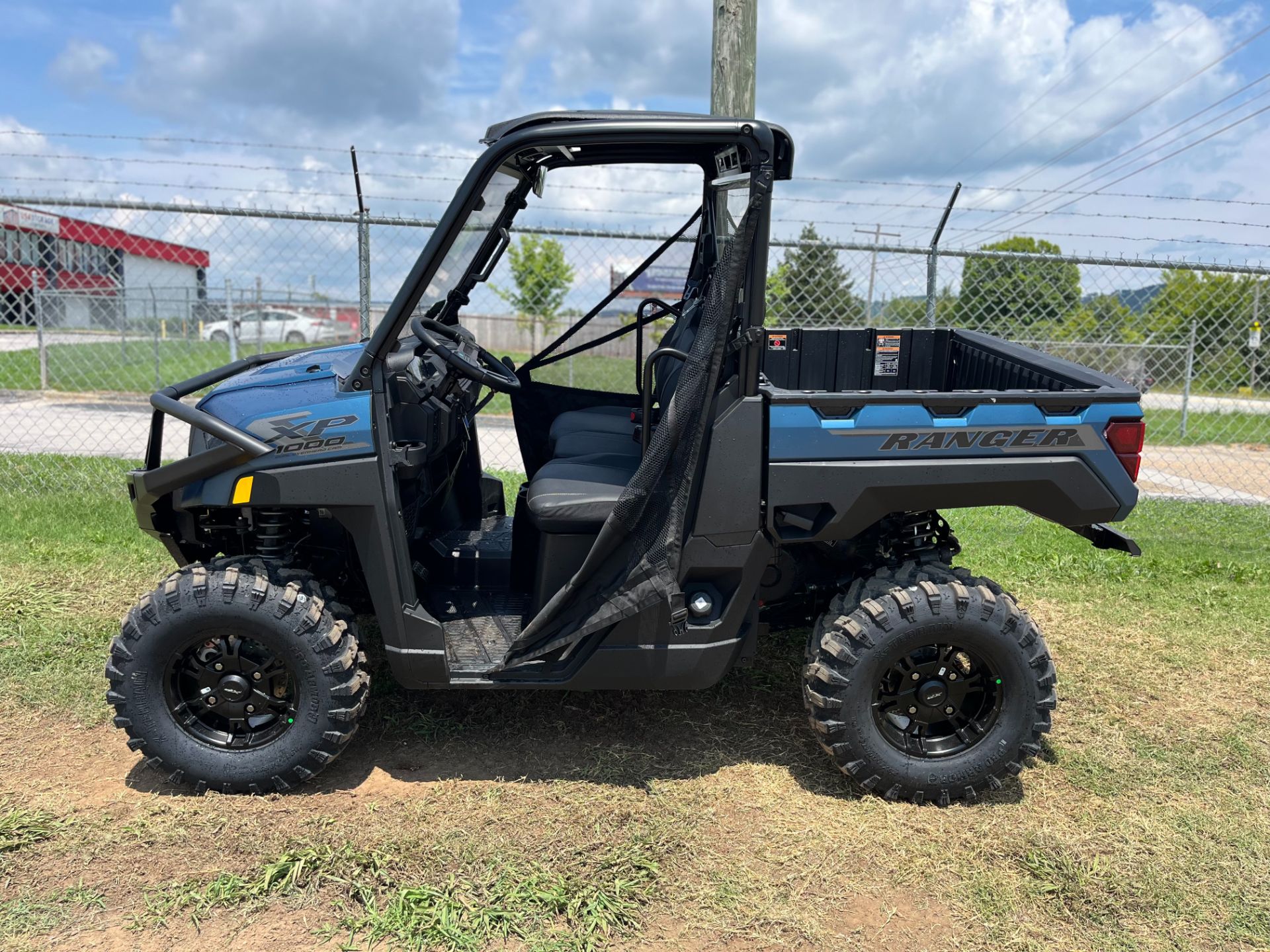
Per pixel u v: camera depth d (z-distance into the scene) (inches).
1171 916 91.2
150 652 103.3
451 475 132.8
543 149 115.3
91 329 542.0
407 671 106.3
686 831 102.8
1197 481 337.1
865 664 104.9
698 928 88.2
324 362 114.0
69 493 235.8
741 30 197.5
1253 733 130.1
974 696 111.3
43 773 111.7
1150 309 452.4
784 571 121.3
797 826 104.8
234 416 104.3
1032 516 250.1
